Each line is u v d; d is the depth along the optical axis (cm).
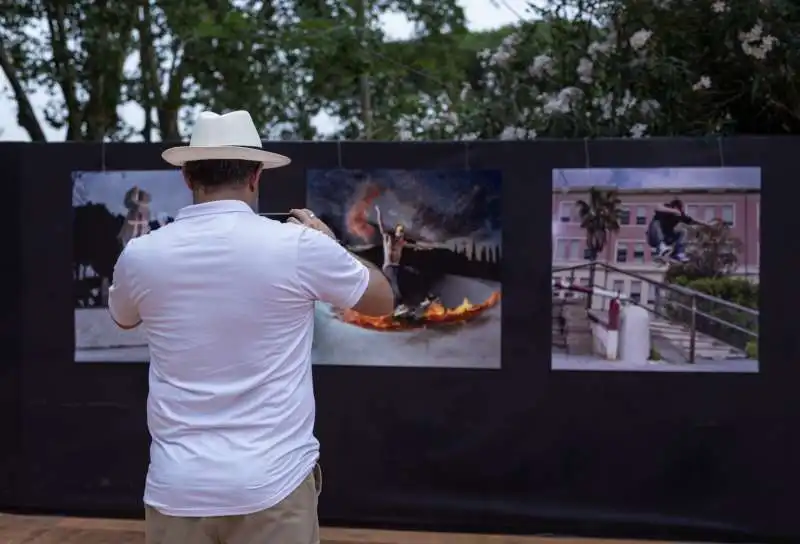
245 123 283
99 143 527
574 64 646
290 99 1231
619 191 499
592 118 603
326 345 516
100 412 531
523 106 658
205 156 273
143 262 266
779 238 491
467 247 509
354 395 516
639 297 500
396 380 514
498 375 510
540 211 505
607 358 503
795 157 489
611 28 637
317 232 276
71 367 532
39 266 531
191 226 268
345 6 1088
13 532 513
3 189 531
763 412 495
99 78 1112
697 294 496
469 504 514
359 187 513
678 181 496
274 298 262
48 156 529
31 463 535
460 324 510
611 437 504
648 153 497
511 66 689
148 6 1080
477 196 508
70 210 529
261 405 260
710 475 499
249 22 1018
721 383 496
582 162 501
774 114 595
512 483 511
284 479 260
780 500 496
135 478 531
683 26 605
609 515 505
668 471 502
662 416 501
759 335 493
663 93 602
